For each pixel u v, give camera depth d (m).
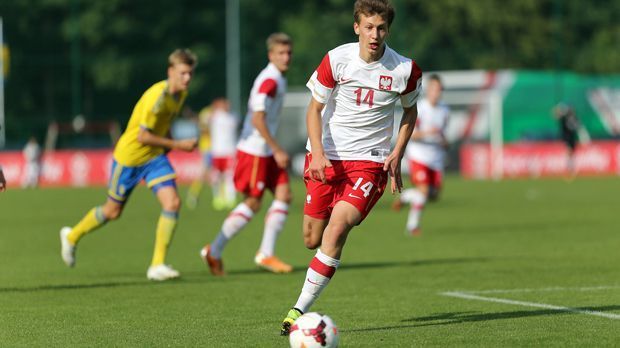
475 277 31.64
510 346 19.77
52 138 121.88
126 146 31.39
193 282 31.17
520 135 123.06
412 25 148.00
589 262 35.53
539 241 43.97
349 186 21.50
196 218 61.41
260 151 33.12
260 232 51.34
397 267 34.84
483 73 122.69
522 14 147.88
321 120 21.73
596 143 111.81
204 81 149.88
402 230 51.00
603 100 126.50
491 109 121.38
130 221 58.81
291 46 33.25
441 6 148.25
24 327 22.73
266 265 34.06
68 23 150.50
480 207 66.94
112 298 27.53
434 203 71.38
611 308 24.73
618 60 149.50
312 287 21.19
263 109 32.75
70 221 58.41
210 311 25.03
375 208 69.25
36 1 149.50
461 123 122.19
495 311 24.45
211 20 155.12
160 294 28.33
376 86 21.45
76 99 117.44
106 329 22.41
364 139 21.77
